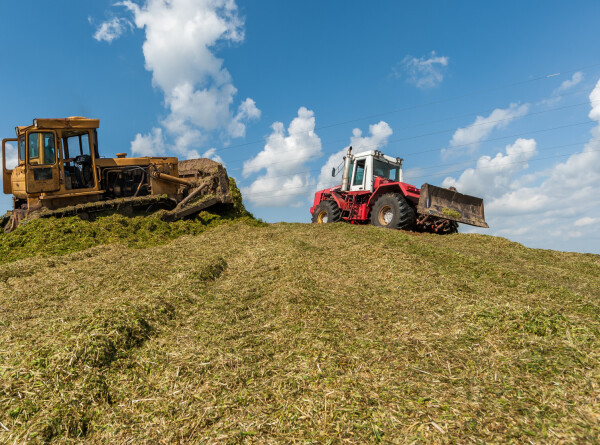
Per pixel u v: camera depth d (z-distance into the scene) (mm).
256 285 4637
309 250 6344
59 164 8680
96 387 2635
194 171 11977
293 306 3836
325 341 3180
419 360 2918
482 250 8039
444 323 3572
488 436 2031
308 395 2490
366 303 4133
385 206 10391
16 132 9164
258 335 3361
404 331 3424
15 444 2072
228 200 10531
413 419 2205
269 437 2141
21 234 7324
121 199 9375
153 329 3465
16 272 5398
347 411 2299
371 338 3285
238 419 2307
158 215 9367
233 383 2668
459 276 5191
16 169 9164
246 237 7656
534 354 2873
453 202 10164
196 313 3844
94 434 2291
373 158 11523
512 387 2494
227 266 5613
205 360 2949
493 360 2875
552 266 6953
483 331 3332
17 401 2400
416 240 7441
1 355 2930
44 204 8562
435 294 4293
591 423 2080
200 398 2541
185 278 4711
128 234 8078
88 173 9562
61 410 2365
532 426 2090
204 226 9641
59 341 3033
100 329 3189
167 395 2600
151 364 2949
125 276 4988
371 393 2477
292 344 3164
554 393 2387
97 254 6605
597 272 6582
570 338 3020
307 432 2156
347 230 8609
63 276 5238
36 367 2729
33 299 4434
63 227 7547
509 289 4605
